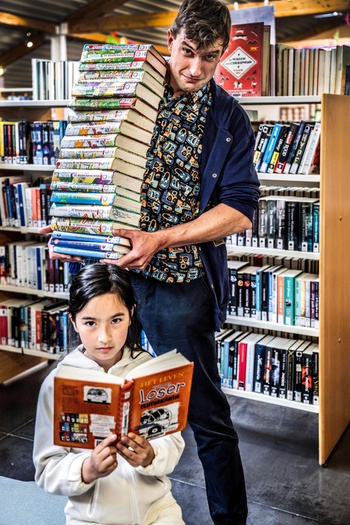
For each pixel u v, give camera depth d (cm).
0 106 374
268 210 320
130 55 203
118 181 200
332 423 321
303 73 325
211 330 231
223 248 229
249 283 331
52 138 364
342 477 301
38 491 279
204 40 191
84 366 179
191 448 326
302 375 323
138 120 203
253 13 368
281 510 275
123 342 177
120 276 176
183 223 217
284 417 361
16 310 393
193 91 208
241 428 347
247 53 320
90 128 202
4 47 1238
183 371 160
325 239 296
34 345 393
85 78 208
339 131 304
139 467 171
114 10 1173
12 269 392
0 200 383
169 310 221
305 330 318
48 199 369
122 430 158
